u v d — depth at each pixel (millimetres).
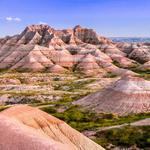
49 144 29016
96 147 46312
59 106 98625
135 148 57031
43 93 126062
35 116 44500
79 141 45656
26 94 123125
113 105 94625
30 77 189125
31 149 28141
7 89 147625
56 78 188500
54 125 45344
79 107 96188
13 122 33688
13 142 28859
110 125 72750
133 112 91125
